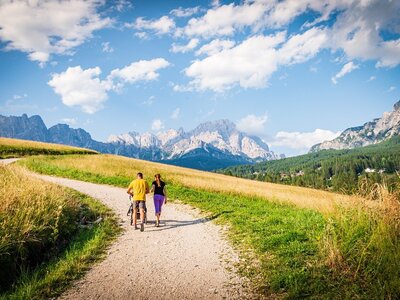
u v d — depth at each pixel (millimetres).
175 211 16297
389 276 6480
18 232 8492
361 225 8141
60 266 8164
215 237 11438
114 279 7680
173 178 27219
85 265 8461
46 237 9391
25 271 7828
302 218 13148
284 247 9453
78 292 6957
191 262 8875
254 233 11477
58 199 12305
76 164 33500
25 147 50562
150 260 9016
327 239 8305
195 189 23812
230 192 22406
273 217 13812
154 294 6930
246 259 8992
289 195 23141
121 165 35688
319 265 7773
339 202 9484
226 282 7523
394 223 7500
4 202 9727
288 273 7484
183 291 7074
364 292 6371
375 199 8570
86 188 21922
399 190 8227
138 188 12641
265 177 164750
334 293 6488
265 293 6875
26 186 12375
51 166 31828
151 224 13383
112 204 17016
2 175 14906
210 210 16312
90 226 12391
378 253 7188
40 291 6871
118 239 11031
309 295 6559
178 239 11172
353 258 7539
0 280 7238
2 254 7602
